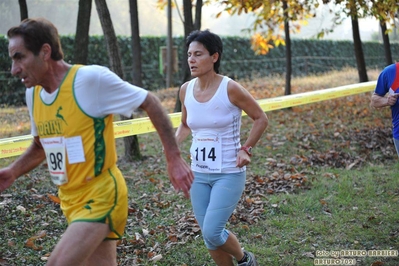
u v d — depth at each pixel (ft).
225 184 19.93
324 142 48.98
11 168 16.51
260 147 47.80
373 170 40.01
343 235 27.02
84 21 45.85
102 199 14.85
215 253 20.66
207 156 20.18
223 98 19.98
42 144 15.40
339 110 65.10
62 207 15.65
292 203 31.96
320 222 28.76
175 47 98.78
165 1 94.02
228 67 117.60
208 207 19.85
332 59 138.31
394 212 30.04
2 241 25.72
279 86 92.27
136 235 26.58
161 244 26.00
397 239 26.27
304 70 131.34
